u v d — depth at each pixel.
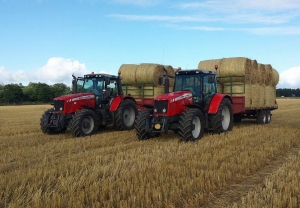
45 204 4.36
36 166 6.48
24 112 31.89
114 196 4.67
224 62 12.99
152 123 9.52
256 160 6.74
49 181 5.32
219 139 9.42
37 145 9.40
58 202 4.34
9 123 17.64
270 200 4.43
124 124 12.42
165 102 9.39
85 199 4.60
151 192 4.73
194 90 10.42
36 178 5.43
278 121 16.09
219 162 6.65
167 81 10.40
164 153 7.44
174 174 5.62
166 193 4.64
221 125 10.63
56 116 11.16
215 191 5.04
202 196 4.65
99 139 10.03
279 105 37.84
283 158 7.37
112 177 5.41
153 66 13.84
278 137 9.70
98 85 12.19
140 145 8.80
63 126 11.04
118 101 12.31
